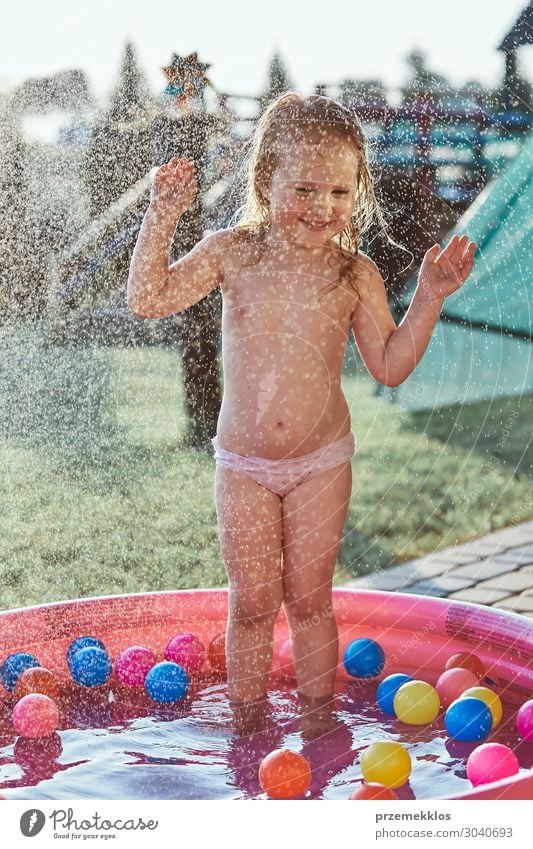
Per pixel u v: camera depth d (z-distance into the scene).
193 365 2.74
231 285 1.60
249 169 1.71
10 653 1.66
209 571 2.29
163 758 1.30
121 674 1.59
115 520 2.38
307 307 1.56
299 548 1.51
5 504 2.35
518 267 4.26
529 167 3.55
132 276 1.58
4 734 1.39
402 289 3.06
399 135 2.72
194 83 1.89
